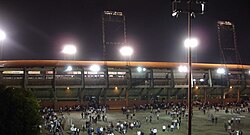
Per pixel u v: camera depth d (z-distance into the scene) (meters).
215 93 95.12
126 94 83.69
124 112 74.44
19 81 74.50
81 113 68.94
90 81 79.38
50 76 78.19
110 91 83.19
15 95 26.56
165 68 86.06
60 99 79.75
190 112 25.30
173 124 57.56
